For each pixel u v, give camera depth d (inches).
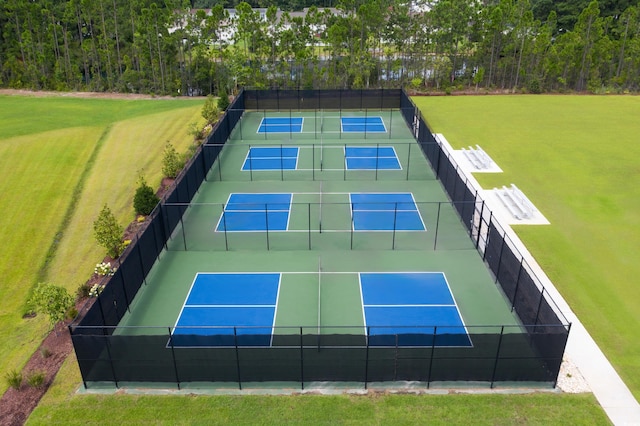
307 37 2288.4
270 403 565.3
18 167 1285.7
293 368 584.7
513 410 553.0
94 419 545.3
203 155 1212.5
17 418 548.1
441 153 1193.4
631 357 636.7
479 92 2240.4
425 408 556.4
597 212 1044.5
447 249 903.1
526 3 2443.4
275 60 2379.4
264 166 1326.3
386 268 843.4
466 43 2486.5
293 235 956.6
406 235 952.3
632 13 2422.5
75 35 2576.3
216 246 918.4
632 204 1083.3
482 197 1108.5
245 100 1854.1
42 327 706.2
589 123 1721.2
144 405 564.4
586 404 562.3
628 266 842.8
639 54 2251.5
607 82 2343.8
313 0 4003.4
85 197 1126.4
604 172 1266.0
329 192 1157.7
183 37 2164.1
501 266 783.1
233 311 733.9
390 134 1589.6
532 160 1349.7
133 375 589.3
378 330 691.4
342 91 1852.9
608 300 751.1
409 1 2410.2
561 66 2250.2
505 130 1631.4
